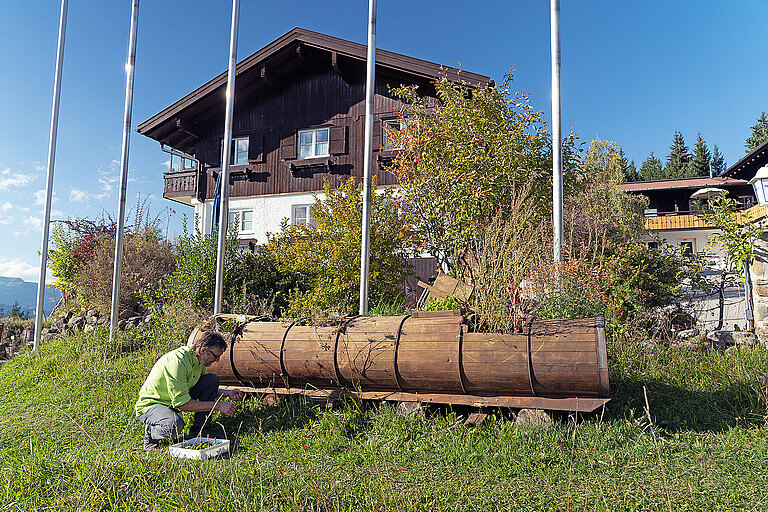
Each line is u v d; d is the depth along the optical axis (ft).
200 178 60.08
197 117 59.93
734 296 31.76
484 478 12.62
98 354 28.32
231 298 32.14
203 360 17.61
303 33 51.57
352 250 32.55
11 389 24.85
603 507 10.91
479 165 28.58
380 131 52.49
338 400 18.25
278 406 18.78
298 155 56.59
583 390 15.31
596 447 14.06
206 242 34.55
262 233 56.59
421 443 15.14
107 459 13.25
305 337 18.83
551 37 24.50
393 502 11.14
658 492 11.53
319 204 35.68
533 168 29.32
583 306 19.30
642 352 21.53
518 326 16.83
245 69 54.03
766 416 16.01
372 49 28.40
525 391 15.96
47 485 12.10
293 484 12.05
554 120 23.89
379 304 28.78
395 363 17.13
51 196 37.29
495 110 30.40
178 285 33.14
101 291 40.14
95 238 48.11
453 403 16.63
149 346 29.68
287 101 57.41
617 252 27.84
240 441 16.12
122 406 19.93
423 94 49.85
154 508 10.76
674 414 16.44
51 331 40.32
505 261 19.02
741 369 19.60
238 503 10.93
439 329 17.24
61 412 19.35
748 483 11.86
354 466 13.70
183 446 15.11
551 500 11.35
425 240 31.04
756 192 25.94
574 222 32.96
